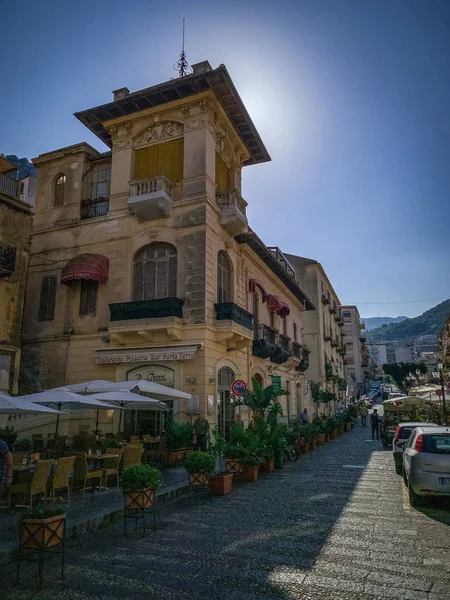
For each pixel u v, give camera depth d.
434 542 6.62
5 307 16.70
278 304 25.72
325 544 6.54
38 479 8.26
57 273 21.08
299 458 17.48
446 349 61.34
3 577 5.49
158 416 17.67
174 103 19.66
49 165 22.59
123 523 8.09
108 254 20.06
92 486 10.20
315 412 38.91
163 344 17.80
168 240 18.81
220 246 19.72
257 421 14.79
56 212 21.77
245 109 20.77
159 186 18.66
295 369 32.44
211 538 6.94
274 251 30.16
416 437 9.35
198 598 4.77
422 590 4.91
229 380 20.02
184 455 15.07
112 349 18.81
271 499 9.84
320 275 47.50
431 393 28.70
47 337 20.44
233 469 12.35
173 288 18.50
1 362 16.05
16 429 17.28
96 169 22.06
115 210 20.25
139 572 5.55
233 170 22.09
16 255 17.31
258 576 5.35
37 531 5.38
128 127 20.67
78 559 6.12
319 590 4.93
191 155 19.12
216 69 18.09
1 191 16.75
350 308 91.38
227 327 18.06
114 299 19.42
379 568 5.57
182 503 9.66
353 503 9.30
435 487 8.56
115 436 16.25
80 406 13.98
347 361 89.44
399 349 175.50
